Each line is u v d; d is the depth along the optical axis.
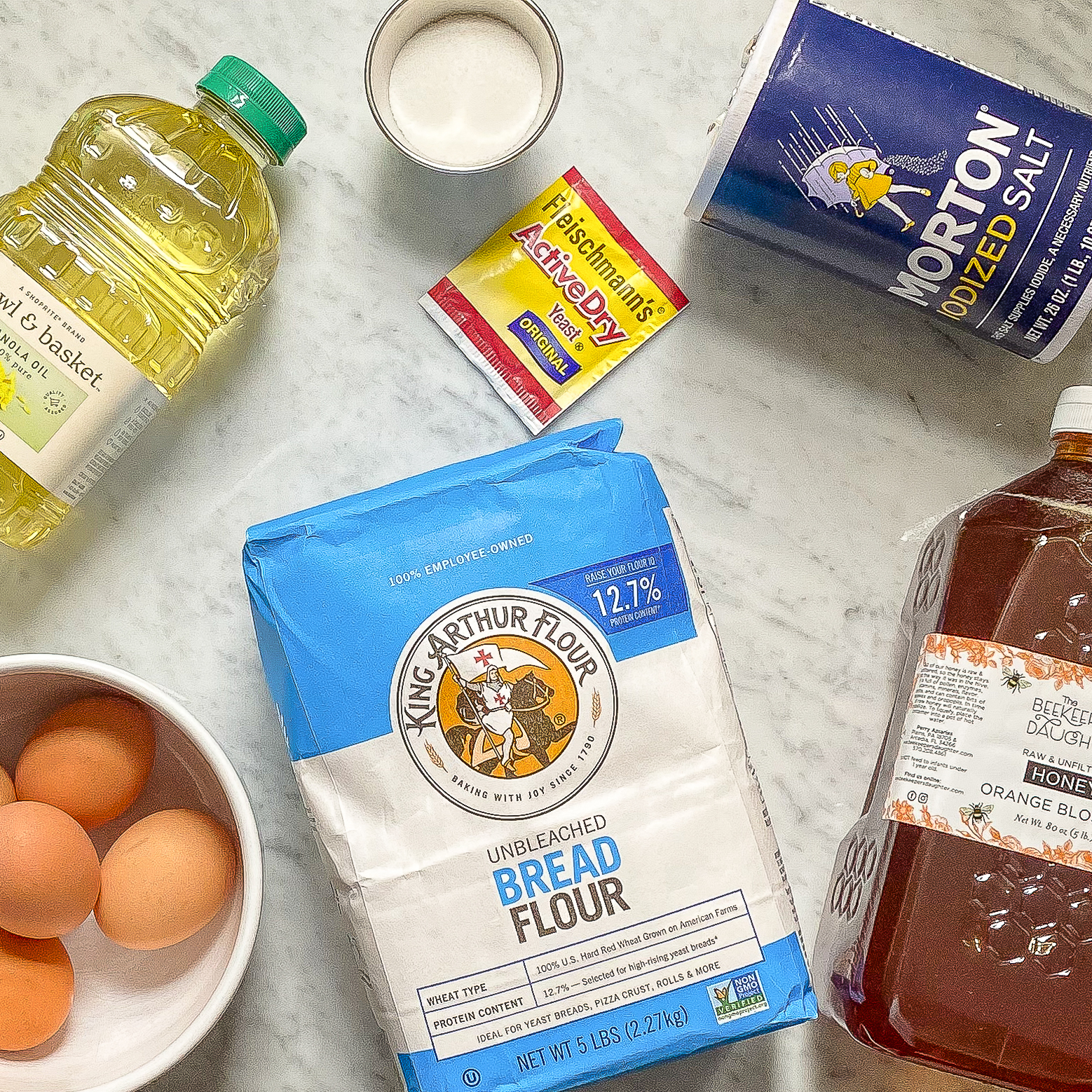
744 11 0.83
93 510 0.82
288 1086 0.80
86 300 0.76
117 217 0.76
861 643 0.84
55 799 0.69
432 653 0.66
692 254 0.83
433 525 0.67
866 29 0.72
